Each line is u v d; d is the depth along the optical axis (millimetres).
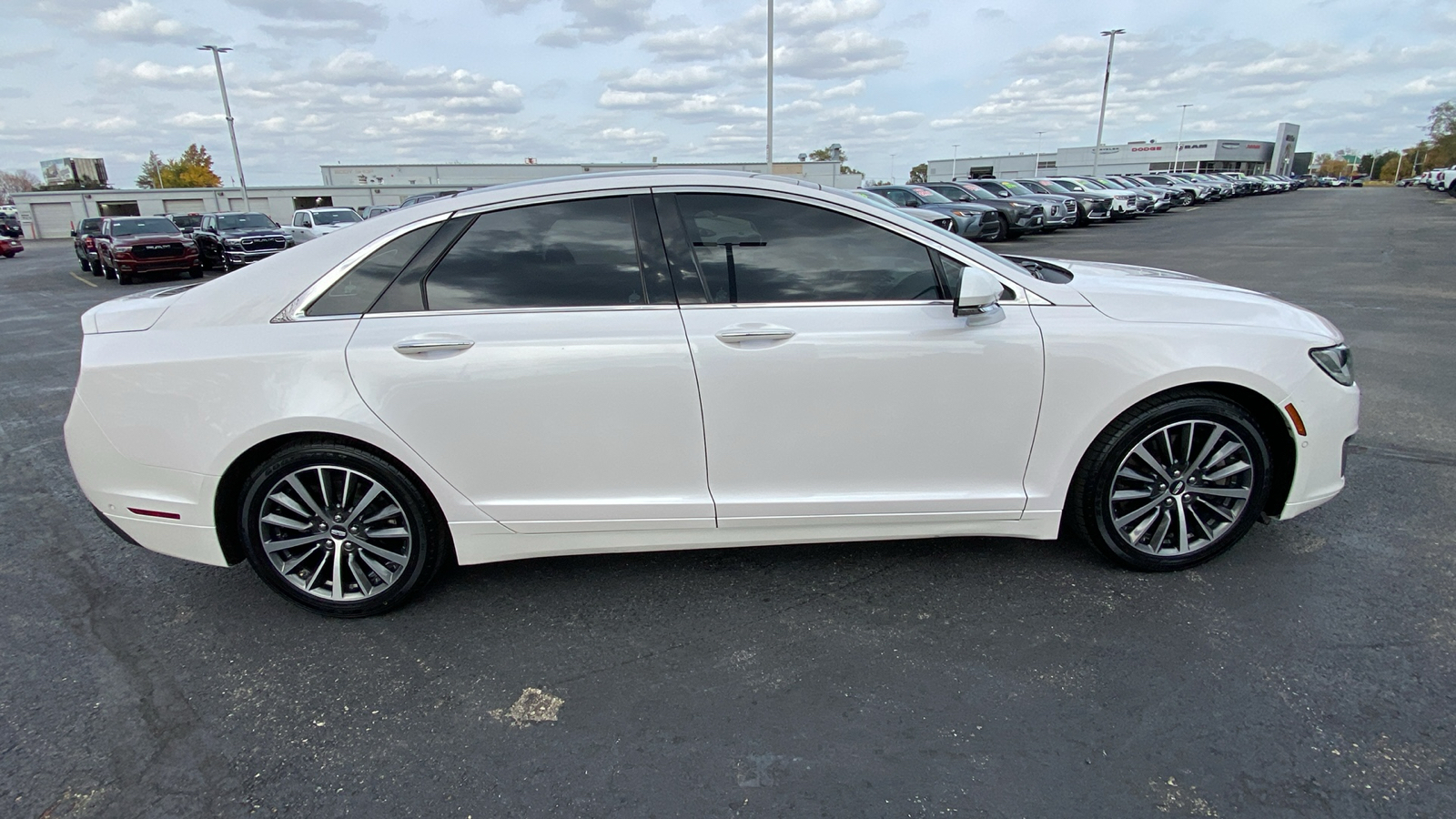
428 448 2668
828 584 3031
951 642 2633
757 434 2703
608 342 2615
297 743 2254
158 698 2467
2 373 7797
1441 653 2482
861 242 2752
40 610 3016
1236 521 2961
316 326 2648
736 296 2691
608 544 2840
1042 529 2918
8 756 2209
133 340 2699
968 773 2061
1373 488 3775
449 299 2674
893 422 2725
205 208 53531
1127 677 2418
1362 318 8180
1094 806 1938
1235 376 2758
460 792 2053
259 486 2723
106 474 2729
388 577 2869
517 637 2750
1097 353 2725
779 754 2150
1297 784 1982
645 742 2219
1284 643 2559
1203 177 44125
